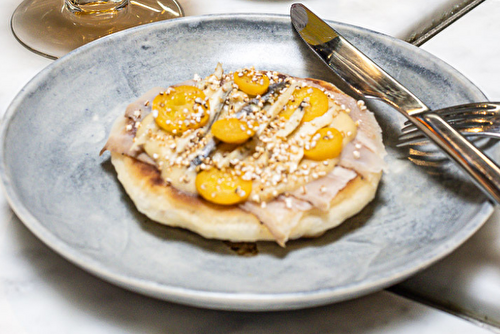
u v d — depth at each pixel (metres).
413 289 0.46
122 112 0.53
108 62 0.54
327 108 0.49
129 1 0.66
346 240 0.46
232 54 0.57
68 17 0.63
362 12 0.67
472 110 0.49
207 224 0.45
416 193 0.48
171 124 0.47
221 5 0.67
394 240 0.46
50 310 0.44
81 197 0.47
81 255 0.41
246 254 0.45
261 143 0.47
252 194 0.45
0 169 0.44
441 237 0.45
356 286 0.40
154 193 0.46
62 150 0.50
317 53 0.55
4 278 0.45
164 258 0.45
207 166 0.46
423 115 0.48
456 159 0.45
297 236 0.46
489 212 0.44
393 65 0.55
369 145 0.48
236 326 0.43
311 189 0.46
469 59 0.62
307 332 0.43
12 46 0.60
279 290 0.42
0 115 0.53
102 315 0.44
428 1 0.67
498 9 0.69
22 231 0.47
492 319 0.45
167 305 0.44
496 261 0.47
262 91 0.50
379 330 0.43
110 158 0.50
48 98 0.50
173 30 0.56
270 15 0.57
